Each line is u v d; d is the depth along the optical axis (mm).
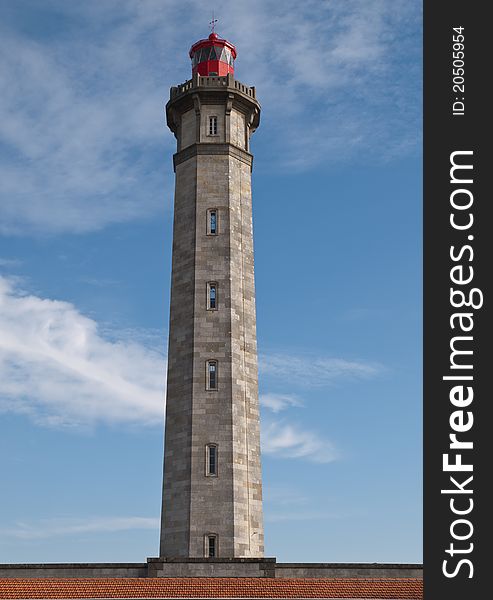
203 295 52844
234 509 48344
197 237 54062
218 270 53406
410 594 37219
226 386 50906
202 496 48469
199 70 58969
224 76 57625
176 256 54781
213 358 51500
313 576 42312
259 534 49469
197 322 52219
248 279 54531
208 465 49188
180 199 55938
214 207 54750
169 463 50156
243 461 49938
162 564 42594
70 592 37188
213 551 47594
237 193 55656
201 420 50062
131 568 42750
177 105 57812
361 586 37969
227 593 37188
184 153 56625
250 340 53250
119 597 36812
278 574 42406
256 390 52594
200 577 39531
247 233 55594
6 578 40156
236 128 57125
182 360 51938
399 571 42281
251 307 54031
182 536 47938
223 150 55969
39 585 37750
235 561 42750
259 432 51812
